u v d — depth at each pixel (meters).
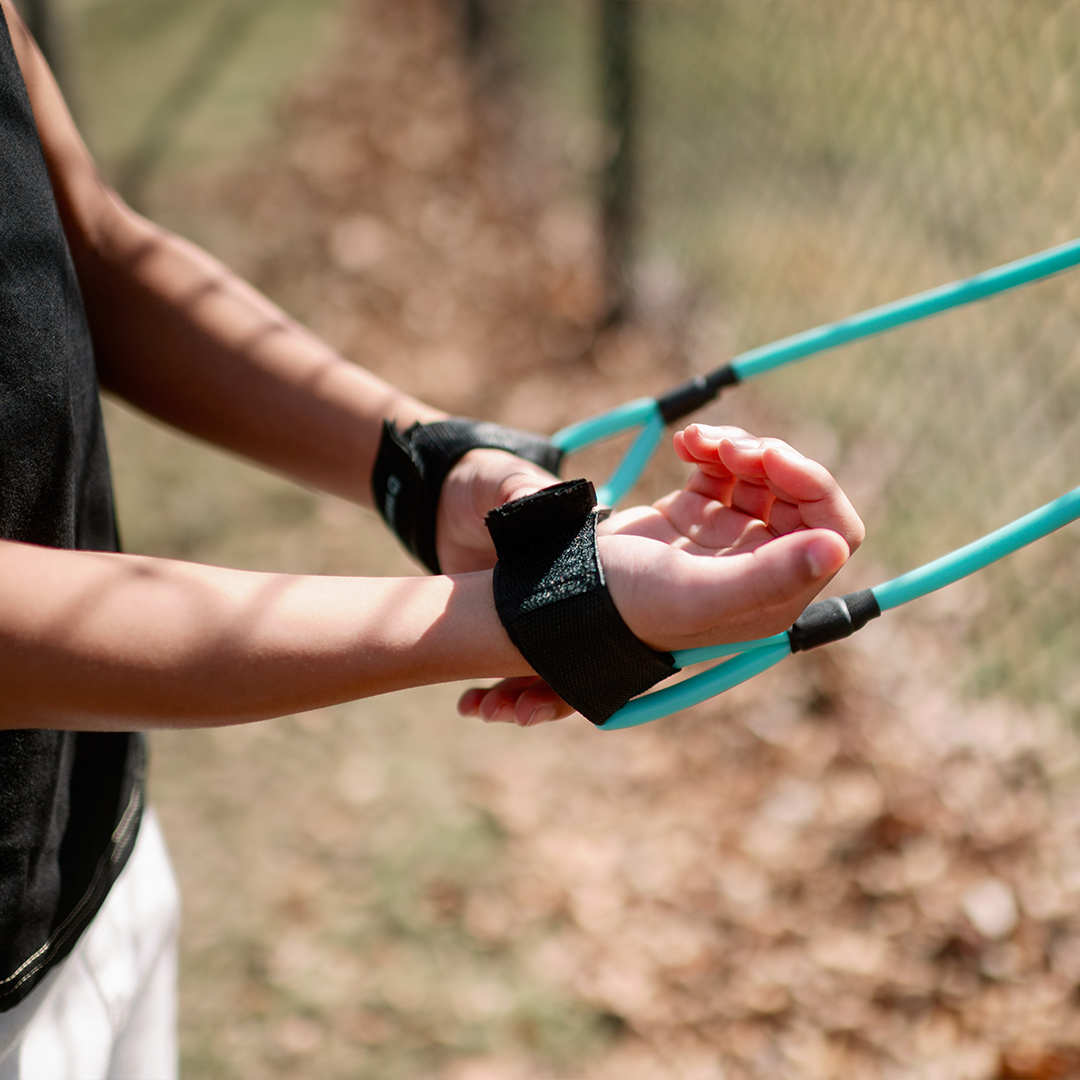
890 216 4.29
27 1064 0.83
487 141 6.14
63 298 0.78
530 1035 2.20
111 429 4.28
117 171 6.24
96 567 0.62
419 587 0.69
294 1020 2.25
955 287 1.00
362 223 5.54
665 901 2.43
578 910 2.43
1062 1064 1.99
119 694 0.60
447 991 2.29
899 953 2.23
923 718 2.68
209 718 0.62
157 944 1.02
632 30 4.13
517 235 5.25
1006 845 2.36
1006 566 3.01
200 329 0.97
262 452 1.00
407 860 2.57
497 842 2.60
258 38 8.09
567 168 5.62
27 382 0.72
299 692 0.63
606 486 1.03
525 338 4.56
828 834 2.49
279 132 6.60
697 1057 2.14
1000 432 3.38
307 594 0.66
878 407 3.60
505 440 0.95
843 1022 2.15
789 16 4.91
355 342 4.73
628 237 4.38
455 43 7.29
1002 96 3.69
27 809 0.77
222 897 2.51
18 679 0.60
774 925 2.34
